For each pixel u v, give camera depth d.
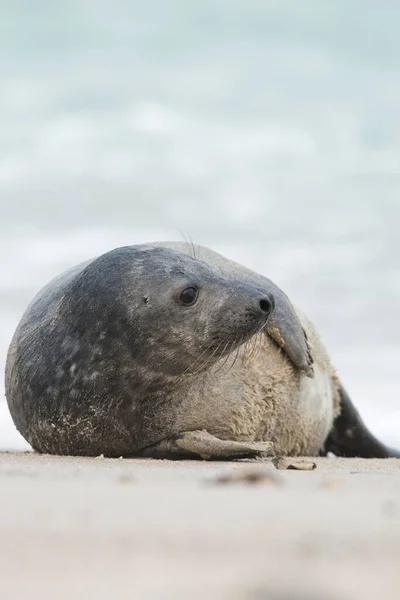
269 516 14.13
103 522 13.42
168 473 21.88
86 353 29.78
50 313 31.45
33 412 31.11
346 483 19.64
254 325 29.02
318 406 34.47
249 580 10.24
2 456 29.20
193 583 10.17
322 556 11.31
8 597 9.94
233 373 31.25
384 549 11.77
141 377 29.66
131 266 29.77
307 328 35.41
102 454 30.89
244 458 29.66
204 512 14.46
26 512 14.27
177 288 29.11
